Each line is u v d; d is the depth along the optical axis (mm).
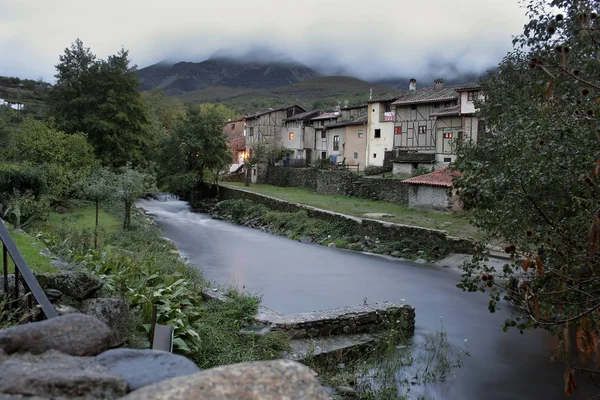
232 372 1765
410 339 11328
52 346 2219
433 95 41719
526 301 5410
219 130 46438
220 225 34062
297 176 49438
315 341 10047
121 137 37312
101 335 2348
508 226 7645
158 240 22578
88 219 25750
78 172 26406
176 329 7164
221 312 9984
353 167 49219
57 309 5180
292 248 25219
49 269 5770
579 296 5953
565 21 6703
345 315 10859
